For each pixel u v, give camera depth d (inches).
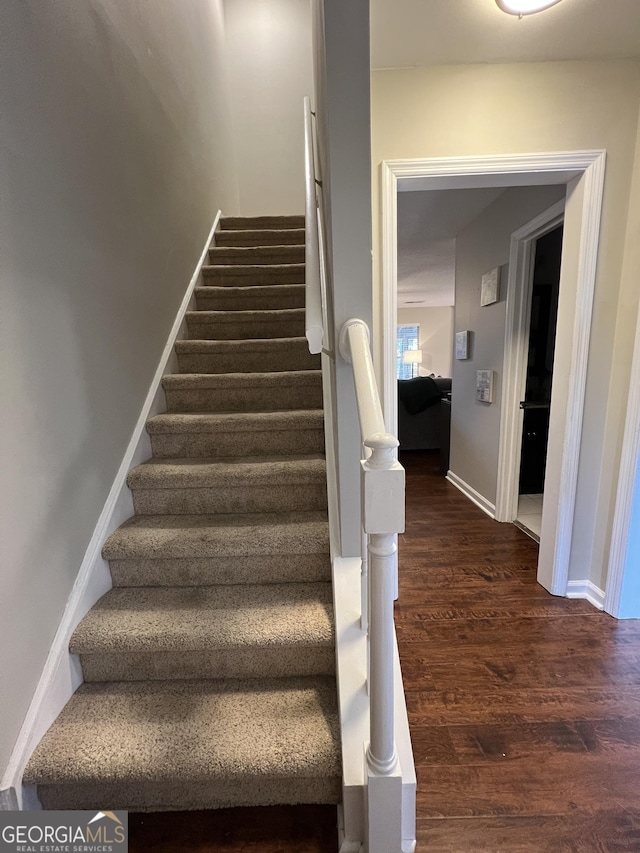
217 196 126.8
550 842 41.4
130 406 66.9
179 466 67.0
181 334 90.4
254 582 58.2
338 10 31.9
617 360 73.0
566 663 64.5
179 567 57.4
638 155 66.9
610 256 70.8
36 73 43.9
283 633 48.3
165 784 42.8
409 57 63.1
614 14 54.9
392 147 66.9
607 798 45.2
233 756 40.6
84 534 52.6
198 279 103.9
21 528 40.9
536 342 130.5
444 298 291.4
